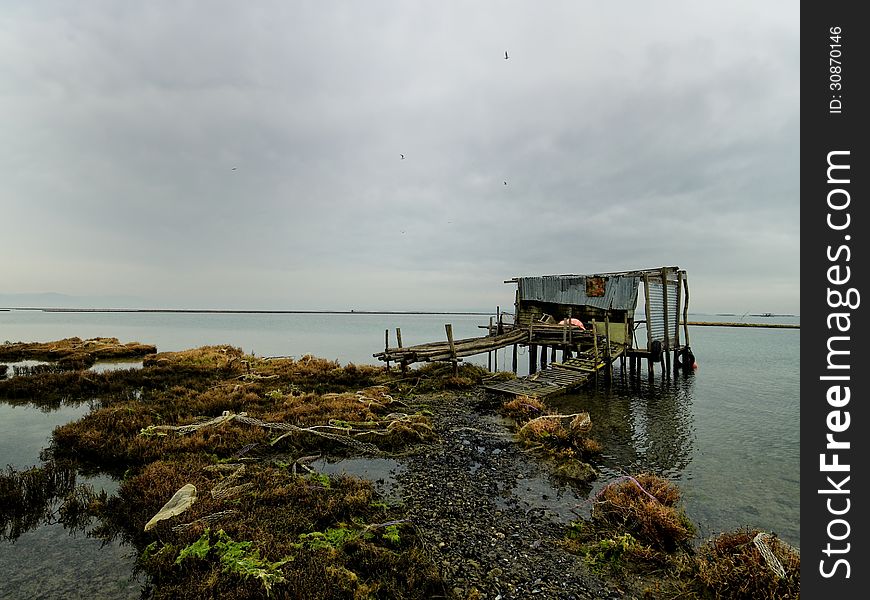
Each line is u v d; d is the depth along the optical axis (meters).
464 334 72.69
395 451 12.11
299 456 11.36
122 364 29.19
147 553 6.58
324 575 5.86
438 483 10.09
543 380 21.67
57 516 7.90
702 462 12.45
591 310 31.36
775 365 37.56
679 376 30.50
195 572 5.92
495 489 9.91
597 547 7.46
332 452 11.84
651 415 18.23
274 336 68.75
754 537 7.22
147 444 11.15
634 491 9.25
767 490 10.48
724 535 7.38
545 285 32.31
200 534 6.81
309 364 25.25
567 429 14.06
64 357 30.69
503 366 37.16
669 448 13.73
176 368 24.20
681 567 6.89
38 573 6.32
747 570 6.34
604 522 8.30
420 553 6.93
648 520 7.86
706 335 96.69
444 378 21.89
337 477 9.95
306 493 8.65
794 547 7.75
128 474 9.71
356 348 48.53
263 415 14.25
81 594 5.89
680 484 10.80
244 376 21.45
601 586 6.52
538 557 7.20
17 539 7.18
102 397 17.70
